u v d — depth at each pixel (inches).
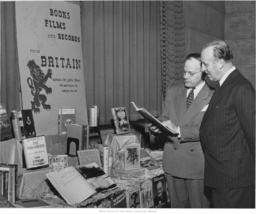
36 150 112.7
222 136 86.9
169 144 111.7
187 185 109.4
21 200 105.0
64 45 136.0
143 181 129.6
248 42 293.0
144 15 183.6
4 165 102.8
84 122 143.0
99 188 113.3
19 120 114.0
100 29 156.6
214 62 87.2
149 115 99.0
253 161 87.5
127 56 172.6
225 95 86.1
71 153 128.4
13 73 122.5
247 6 291.6
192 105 107.4
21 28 120.8
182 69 211.2
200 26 247.9
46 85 128.1
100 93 157.5
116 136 144.5
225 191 87.3
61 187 105.6
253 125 81.3
